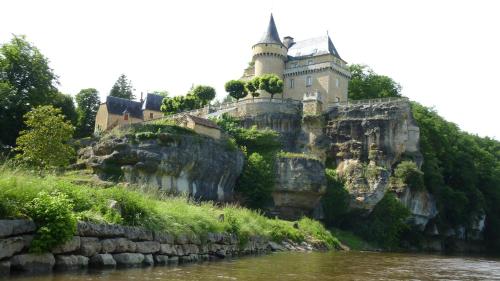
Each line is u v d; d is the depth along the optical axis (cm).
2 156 4131
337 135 6600
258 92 7975
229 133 6325
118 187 2116
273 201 5756
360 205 5856
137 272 1625
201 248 2333
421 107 8750
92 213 1706
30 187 1545
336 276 2006
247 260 2489
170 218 2170
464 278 2259
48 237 1421
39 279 1283
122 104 9288
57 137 4438
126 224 1850
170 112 8375
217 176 5216
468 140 9156
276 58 8131
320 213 5916
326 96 7644
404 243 6638
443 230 7256
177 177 4828
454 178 8031
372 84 9494
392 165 6431
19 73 6369
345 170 6222
